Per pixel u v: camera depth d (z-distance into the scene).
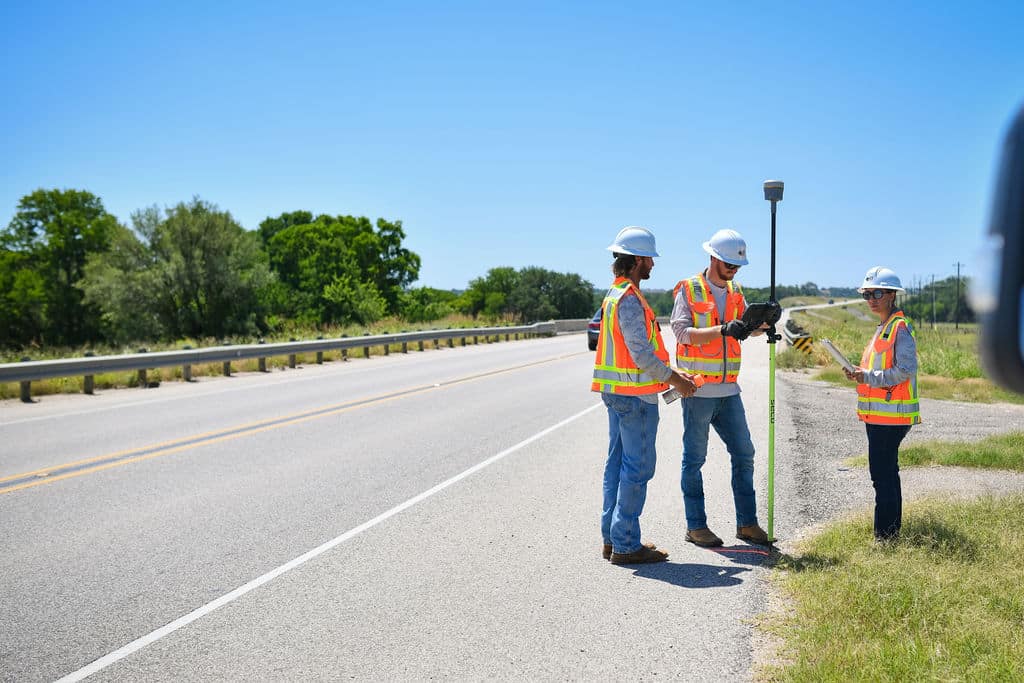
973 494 7.33
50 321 61.28
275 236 80.81
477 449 10.05
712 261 6.12
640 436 5.61
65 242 60.94
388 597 5.03
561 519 6.82
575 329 58.38
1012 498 6.80
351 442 10.55
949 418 12.60
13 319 60.69
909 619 4.25
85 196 64.06
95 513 7.03
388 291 81.12
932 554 5.29
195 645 4.34
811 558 5.52
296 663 4.11
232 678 3.95
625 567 5.59
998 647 3.86
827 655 3.87
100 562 5.72
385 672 4.00
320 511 7.08
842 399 15.17
